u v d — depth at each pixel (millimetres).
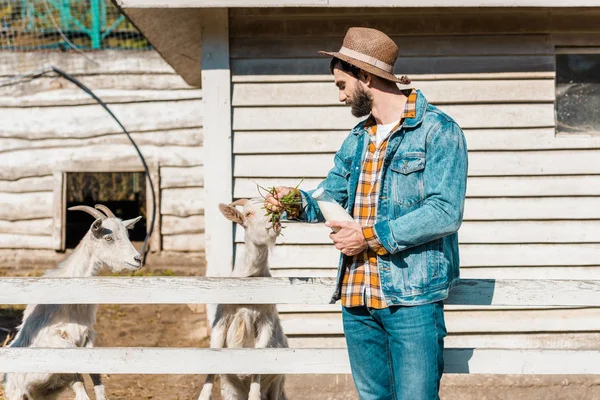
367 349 4094
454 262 4035
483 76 7273
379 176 3938
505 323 7277
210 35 7172
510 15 7258
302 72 7258
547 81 7293
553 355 4566
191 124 13305
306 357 4684
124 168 13352
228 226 7168
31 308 5863
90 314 5781
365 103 3947
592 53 7352
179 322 10398
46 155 13469
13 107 13508
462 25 7266
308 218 4387
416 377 3834
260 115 7266
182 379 7844
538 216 7262
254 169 7258
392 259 3867
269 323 5617
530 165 7262
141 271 13078
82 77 13438
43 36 14758
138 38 14938
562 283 4496
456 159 3771
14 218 13500
